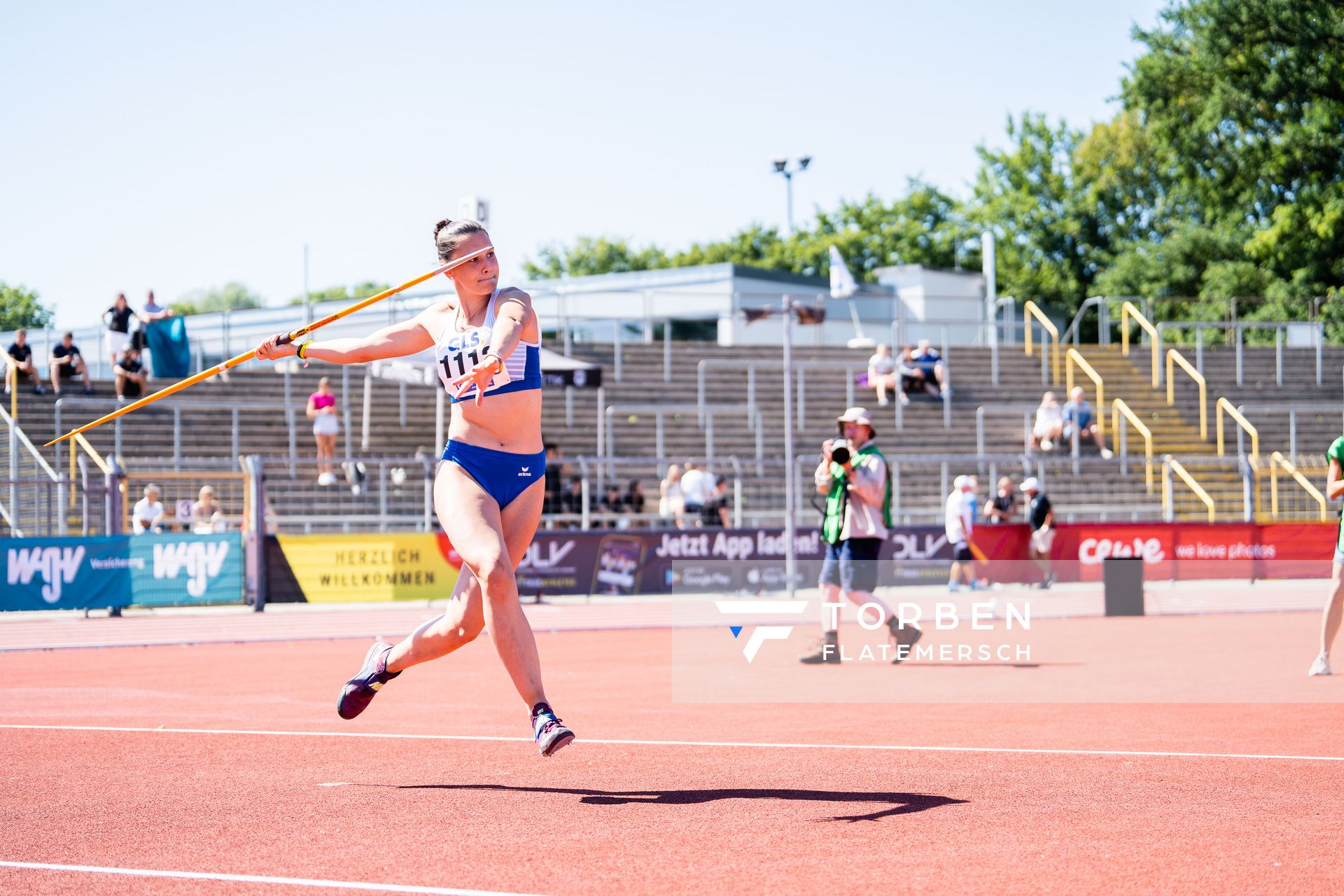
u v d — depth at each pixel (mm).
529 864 5488
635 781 7477
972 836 5992
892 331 51562
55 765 8172
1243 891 5055
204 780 7578
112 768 8055
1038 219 98312
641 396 41062
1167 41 70688
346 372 37562
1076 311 91500
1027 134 101188
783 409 41781
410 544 27594
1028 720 10094
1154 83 71312
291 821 6406
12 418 30516
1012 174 101250
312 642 20000
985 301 53156
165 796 7102
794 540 29062
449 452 7277
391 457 35531
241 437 35312
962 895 5008
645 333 47500
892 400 42094
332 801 6926
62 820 6473
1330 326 57000
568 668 14789
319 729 9742
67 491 27250
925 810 6598
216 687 13203
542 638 19781
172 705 11562
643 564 28844
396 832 6145
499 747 8781
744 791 7148
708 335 50344
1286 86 66375
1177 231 87812
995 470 33906
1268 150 69125
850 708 10883
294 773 7828
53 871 5438
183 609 27141
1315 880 5207
